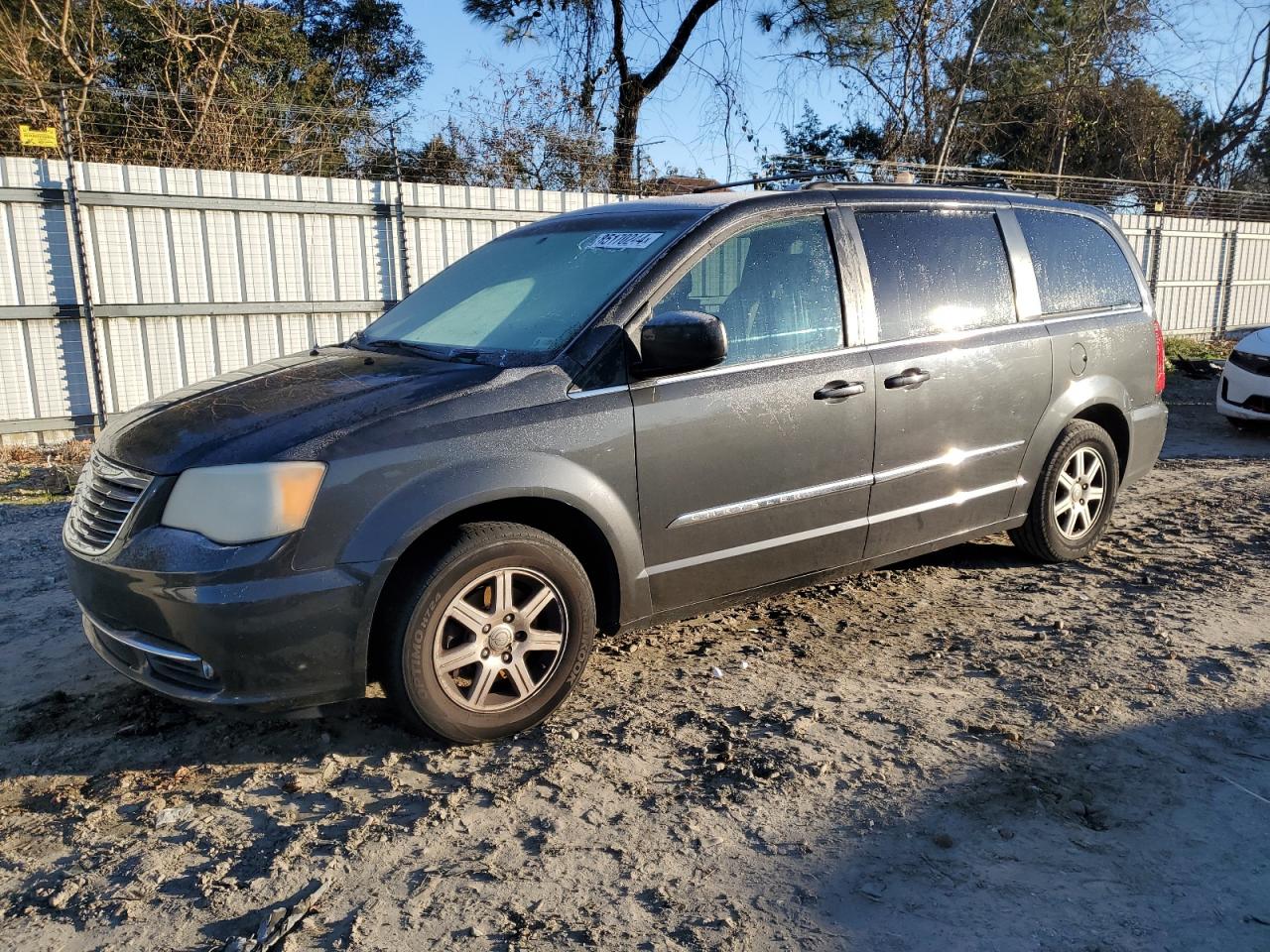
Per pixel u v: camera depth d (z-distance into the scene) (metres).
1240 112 30.64
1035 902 2.59
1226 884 2.68
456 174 15.30
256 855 2.81
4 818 3.01
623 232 4.08
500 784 3.18
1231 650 4.22
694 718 3.63
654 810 3.03
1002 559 5.54
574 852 2.82
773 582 4.11
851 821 2.96
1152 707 3.69
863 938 2.45
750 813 3.01
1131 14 21.45
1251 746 3.41
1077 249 5.33
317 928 2.49
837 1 19.52
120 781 3.21
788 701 3.77
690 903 2.59
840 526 4.21
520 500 3.44
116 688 3.91
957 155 23.06
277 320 11.03
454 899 2.61
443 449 3.22
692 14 21.22
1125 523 6.36
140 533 3.11
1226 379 9.94
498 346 3.77
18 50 13.71
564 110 16.84
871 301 4.30
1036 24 21.45
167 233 10.23
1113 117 23.81
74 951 2.42
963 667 4.07
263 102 13.62
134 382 10.30
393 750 3.41
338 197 11.20
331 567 3.06
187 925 2.51
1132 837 2.88
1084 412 5.37
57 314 9.77
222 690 3.05
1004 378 4.72
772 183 5.51
